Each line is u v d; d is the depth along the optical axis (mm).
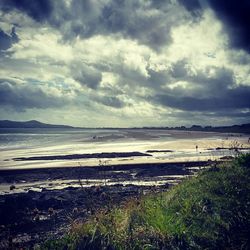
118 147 78875
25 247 12023
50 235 13633
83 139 135375
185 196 10531
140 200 11180
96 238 8188
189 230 8273
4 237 14125
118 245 7910
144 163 42156
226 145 74938
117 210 10266
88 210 14688
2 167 42844
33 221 16453
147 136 161500
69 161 49750
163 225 8383
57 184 29859
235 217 8641
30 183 31641
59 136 183250
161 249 7688
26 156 59000
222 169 12438
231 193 9992
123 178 31484
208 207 9328
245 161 12422
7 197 21688
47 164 45812
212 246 7699
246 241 7730
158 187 22953
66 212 17688
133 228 8555
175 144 84312
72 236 8672
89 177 33344
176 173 33375
